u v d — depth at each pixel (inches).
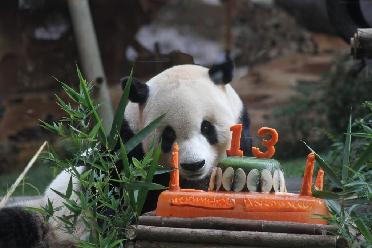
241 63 1213.1
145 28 1232.8
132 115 327.0
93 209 246.1
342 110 700.7
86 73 747.4
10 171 790.5
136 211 241.6
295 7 1097.4
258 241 218.8
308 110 759.1
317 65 1115.9
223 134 315.6
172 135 311.1
